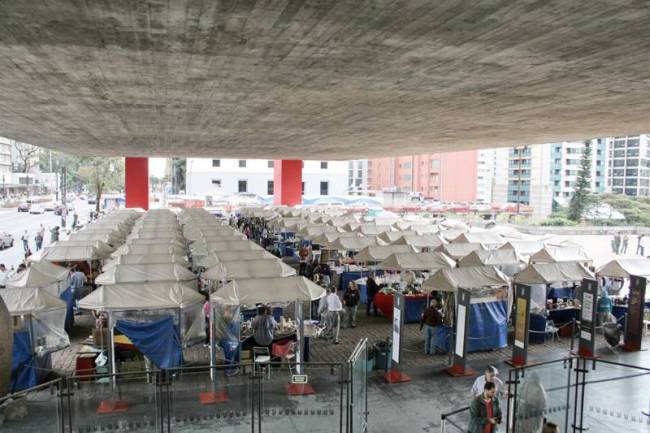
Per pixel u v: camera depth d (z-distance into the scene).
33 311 12.61
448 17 9.11
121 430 10.39
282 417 10.95
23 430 10.30
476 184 104.19
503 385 12.52
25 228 53.91
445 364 15.02
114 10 8.87
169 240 24.58
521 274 17.69
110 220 35.38
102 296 12.73
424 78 14.30
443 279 16.09
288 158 57.06
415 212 65.69
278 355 14.08
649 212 72.44
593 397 12.47
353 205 64.19
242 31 10.13
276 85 15.68
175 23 9.62
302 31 10.09
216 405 11.52
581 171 72.19
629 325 16.53
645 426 11.14
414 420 11.35
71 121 24.78
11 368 11.12
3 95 17.77
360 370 10.62
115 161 73.00
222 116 22.75
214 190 75.00
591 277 17.67
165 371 11.00
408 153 46.78
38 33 10.29
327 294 17.34
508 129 26.22
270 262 17.98
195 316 14.16
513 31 9.86
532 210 80.44
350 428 9.89
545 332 17.33
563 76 13.73
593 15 8.85
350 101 18.41
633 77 13.74
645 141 104.69
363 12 8.93
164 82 15.38
